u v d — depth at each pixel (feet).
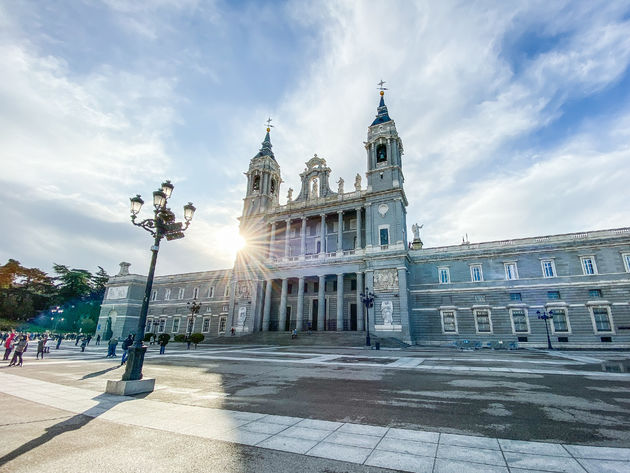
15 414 27.20
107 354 98.12
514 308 139.33
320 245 192.13
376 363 64.64
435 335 148.87
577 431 22.59
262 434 22.24
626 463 16.99
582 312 128.47
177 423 24.85
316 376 48.60
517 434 22.04
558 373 50.01
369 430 23.12
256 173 224.53
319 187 203.51
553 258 138.10
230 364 63.67
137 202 45.06
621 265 126.82
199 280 232.53
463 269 153.48
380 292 152.87
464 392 36.40
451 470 16.38
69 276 286.87
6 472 16.12
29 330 261.44
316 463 17.39
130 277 248.32
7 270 277.44
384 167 174.50
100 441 20.81
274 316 191.01
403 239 159.94
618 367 57.52
